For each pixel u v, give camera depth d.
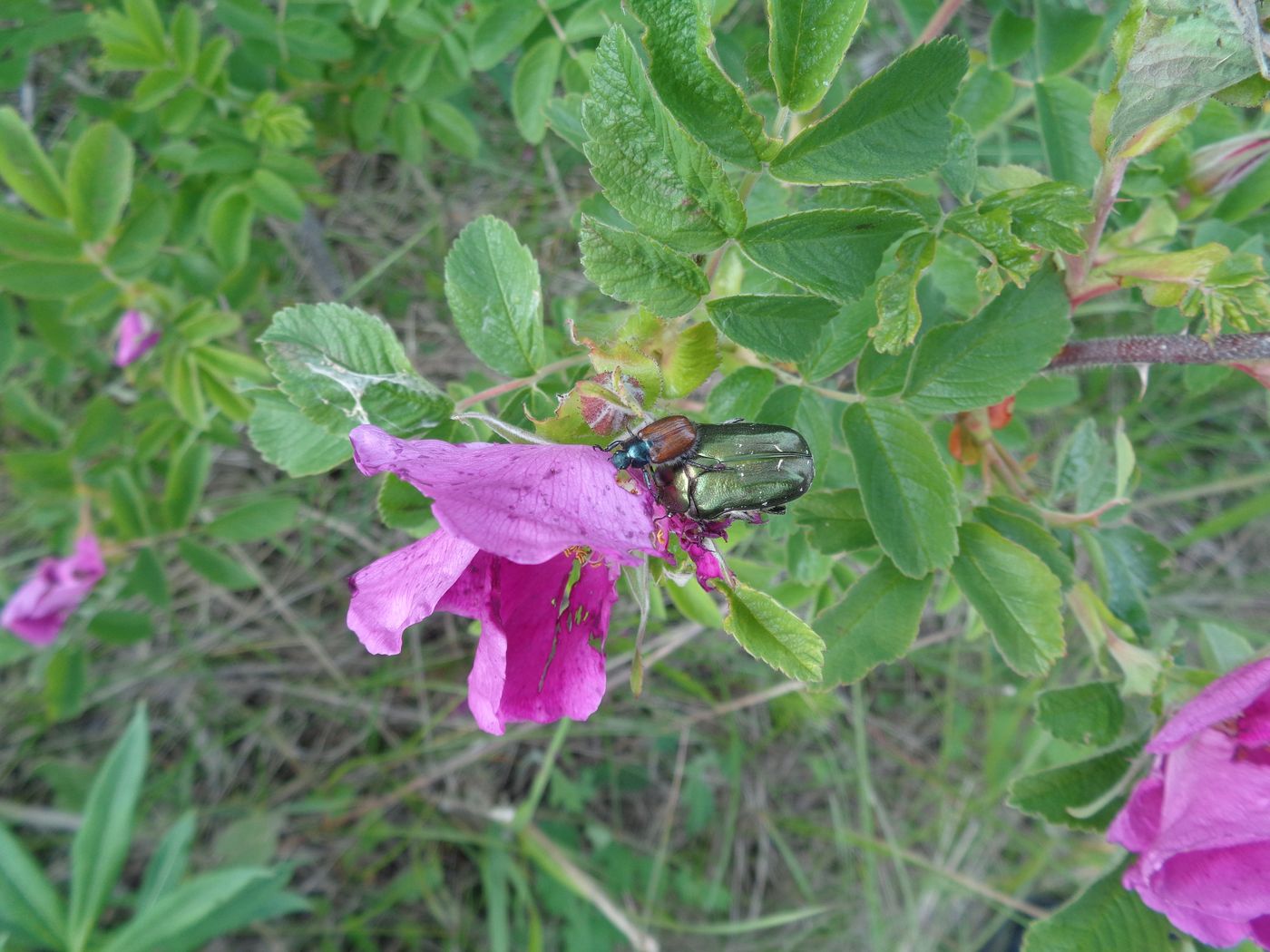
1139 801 0.13
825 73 0.10
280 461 0.14
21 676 0.32
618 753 0.36
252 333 0.30
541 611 0.11
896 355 0.14
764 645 0.10
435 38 0.25
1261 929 0.12
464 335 0.14
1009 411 0.16
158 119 0.26
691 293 0.11
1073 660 0.32
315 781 0.34
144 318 0.24
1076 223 0.12
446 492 0.09
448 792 0.34
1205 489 0.32
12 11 0.25
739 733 0.36
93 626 0.26
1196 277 0.12
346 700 0.34
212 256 0.27
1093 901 0.14
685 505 0.10
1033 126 0.24
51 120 0.35
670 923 0.32
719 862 0.35
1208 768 0.12
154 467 0.28
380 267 0.34
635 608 0.31
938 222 0.13
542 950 0.31
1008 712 0.33
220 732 0.34
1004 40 0.18
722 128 0.10
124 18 0.23
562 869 0.30
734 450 0.10
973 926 0.35
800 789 0.37
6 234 0.21
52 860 0.32
